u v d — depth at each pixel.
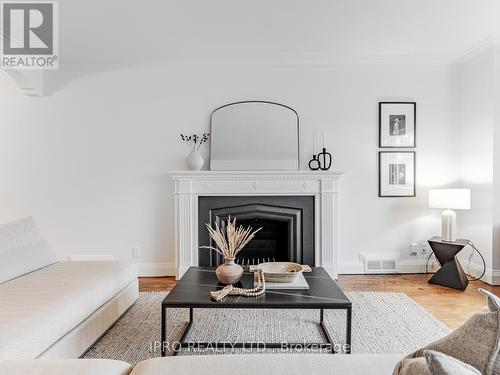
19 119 4.13
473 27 3.30
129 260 4.19
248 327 2.66
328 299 2.08
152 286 3.76
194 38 3.52
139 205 4.18
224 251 2.43
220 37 3.50
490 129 3.72
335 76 4.20
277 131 4.18
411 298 3.32
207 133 4.20
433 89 4.21
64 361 1.19
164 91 4.18
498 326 0.84
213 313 2.95
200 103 4.20
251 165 4.18
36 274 2.56
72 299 2.08
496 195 3.71
